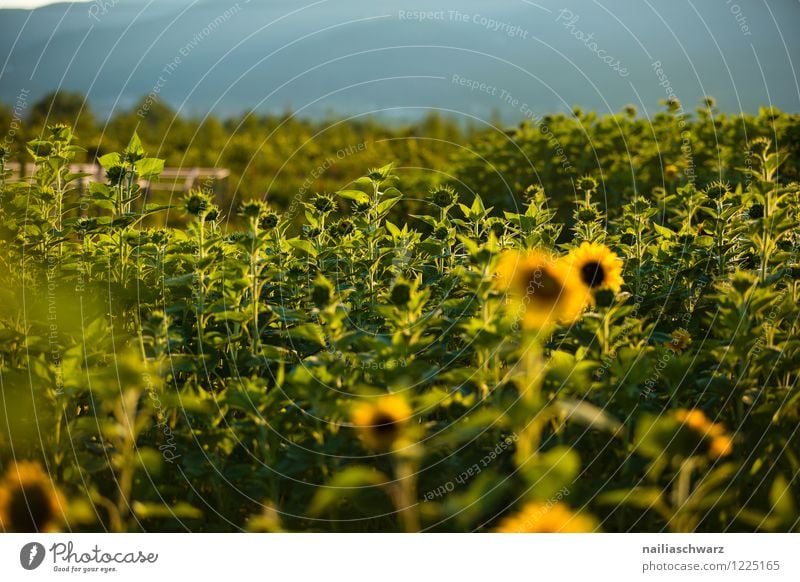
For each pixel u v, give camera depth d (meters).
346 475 2.10
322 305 2.43
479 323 2.31
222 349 2.86
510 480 2.29
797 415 2.59
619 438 2.46
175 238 3.46
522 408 2.18
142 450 2.36
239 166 14.65
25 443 2.41
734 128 7.35
